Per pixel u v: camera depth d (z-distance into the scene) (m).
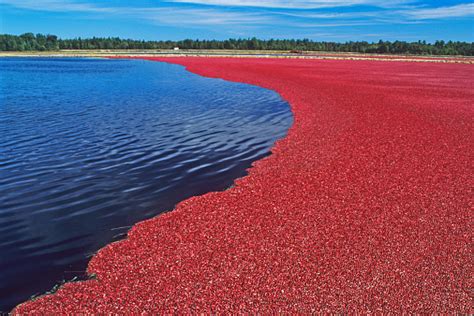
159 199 10.09
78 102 24.45
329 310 5.74
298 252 7.30
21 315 5.61
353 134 16.48
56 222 8.72
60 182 10.98
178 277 6.51
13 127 17.12
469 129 17.84
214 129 17.84
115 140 15.42
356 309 5.77
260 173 11.73
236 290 6.16
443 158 13.39
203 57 90.62
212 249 7.39
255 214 8.95
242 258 7.07
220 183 11.27
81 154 13.52
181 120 19.61
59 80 39.09
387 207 9.38
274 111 22.45
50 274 6.80
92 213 9.20
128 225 8.65
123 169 12.21
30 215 9.00
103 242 7.90
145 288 6.22
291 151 14.00
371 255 7.21
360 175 11.60
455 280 6.50
